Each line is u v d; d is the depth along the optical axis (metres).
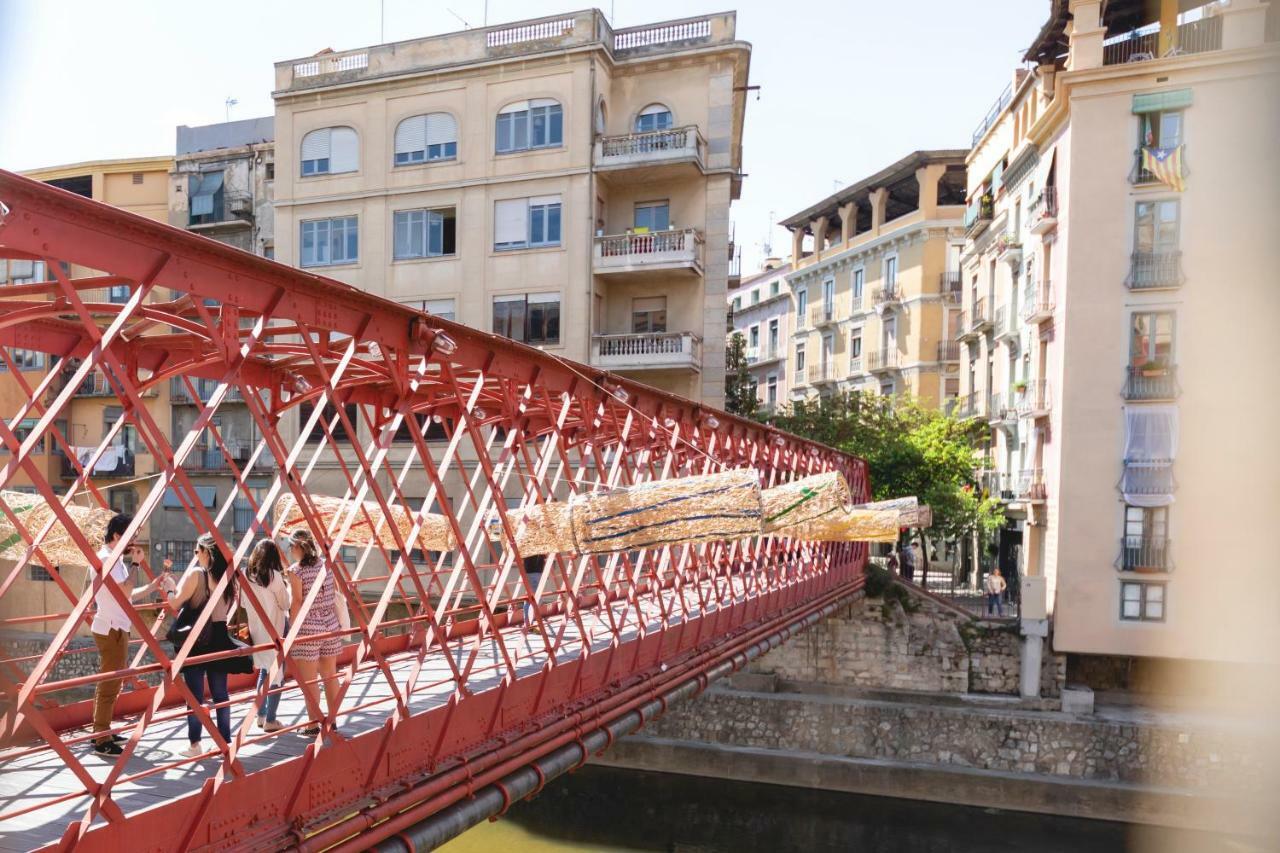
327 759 6.11
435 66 26.12
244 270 5.38
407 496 24.89
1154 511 21.84
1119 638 22.05
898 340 42.69
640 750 23.70
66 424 28.56
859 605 23.94
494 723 7.97
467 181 25.80
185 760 5.14
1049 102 26.94
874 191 45.03
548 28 25.48
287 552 10.32
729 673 13.45
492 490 7.77
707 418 12.95
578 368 9.24
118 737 6.93
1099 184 22.67
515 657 8.58
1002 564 31.16
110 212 4.45
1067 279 22.88
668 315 25.75
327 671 7.31
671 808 21.66
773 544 16.89
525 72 25.44
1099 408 22.48
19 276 29.39
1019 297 29.42
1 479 4.01
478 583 7.64
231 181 30.66
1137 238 22.33
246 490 5.76
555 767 8.57
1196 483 20.56
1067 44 26.17
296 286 5.77
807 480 9.66
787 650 24.33
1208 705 20.95
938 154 40.97
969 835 20.31
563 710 9.05
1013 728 21.83
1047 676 23.02
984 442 33.69
